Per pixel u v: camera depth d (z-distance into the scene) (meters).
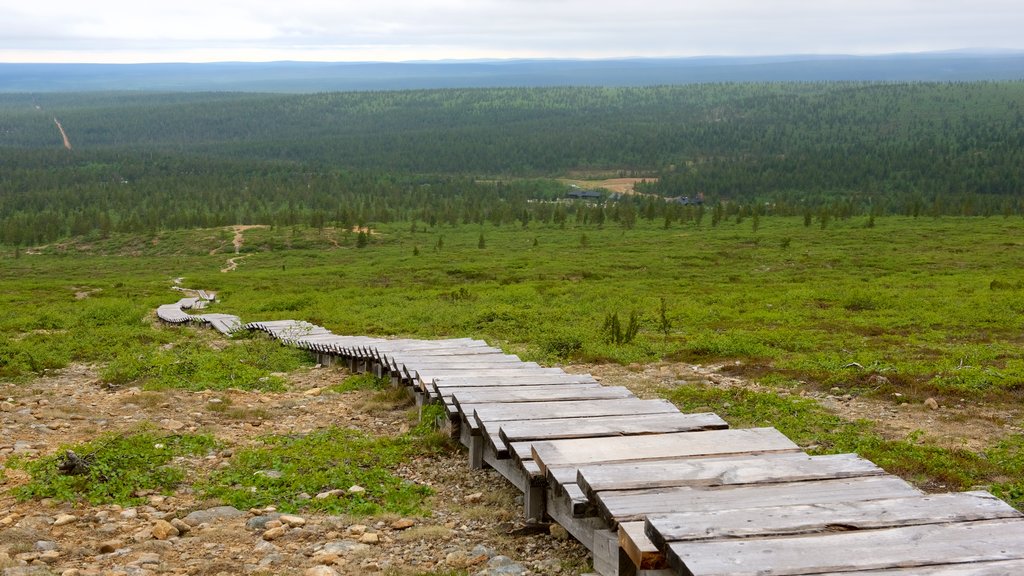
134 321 28.80
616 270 65.19
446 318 27.34
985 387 14.28
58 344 20.70
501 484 8.85
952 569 4.46
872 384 14.52
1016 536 4.96
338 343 18.25
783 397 13.66
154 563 6.70
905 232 97.56
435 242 130.50
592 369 16.70
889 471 9.50
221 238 144.75
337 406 13.30
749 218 147.12
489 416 8.77
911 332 23.59
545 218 161.62
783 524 5.13
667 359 17.89
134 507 8.07
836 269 62.31
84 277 102.19
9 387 15.21
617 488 6.02
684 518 5.18
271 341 21.52
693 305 31.56
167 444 10.33
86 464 8.91
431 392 11.05
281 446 10.46
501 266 70.75
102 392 14.90
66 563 6.68
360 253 117.62
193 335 24.17
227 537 7.34
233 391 14.62
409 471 9.52
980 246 77.69
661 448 7.16
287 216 184.62
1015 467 9.61
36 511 7.85
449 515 7.98
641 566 4.98
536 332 23.28
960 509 5.42
